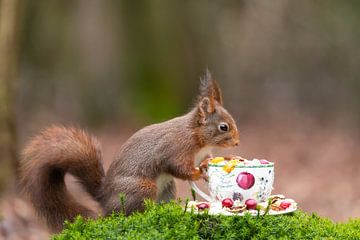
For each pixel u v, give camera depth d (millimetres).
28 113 19219
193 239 4758
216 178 5289
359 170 14430
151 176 5816
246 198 5238
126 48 20625
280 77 23094
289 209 5289
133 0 20594
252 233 4977
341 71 22312
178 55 20766
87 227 5098
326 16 21750
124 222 5055
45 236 7879
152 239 4750
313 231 5105
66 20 20453
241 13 21547
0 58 9250
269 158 16266
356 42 21891
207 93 6176
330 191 12688
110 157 15703
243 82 23000
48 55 20375
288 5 21656
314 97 22578
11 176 8930
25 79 19906
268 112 21812
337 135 18672
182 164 5867
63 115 19641
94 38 20562
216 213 5082
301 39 22188
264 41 22312
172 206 5195
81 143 6023
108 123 19812
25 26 20062
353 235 5152
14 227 8039
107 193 5859
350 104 21922
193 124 6008
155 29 20609
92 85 20406
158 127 5996
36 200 5977
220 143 6082
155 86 20469
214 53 21969
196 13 21172
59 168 5992
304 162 15656
